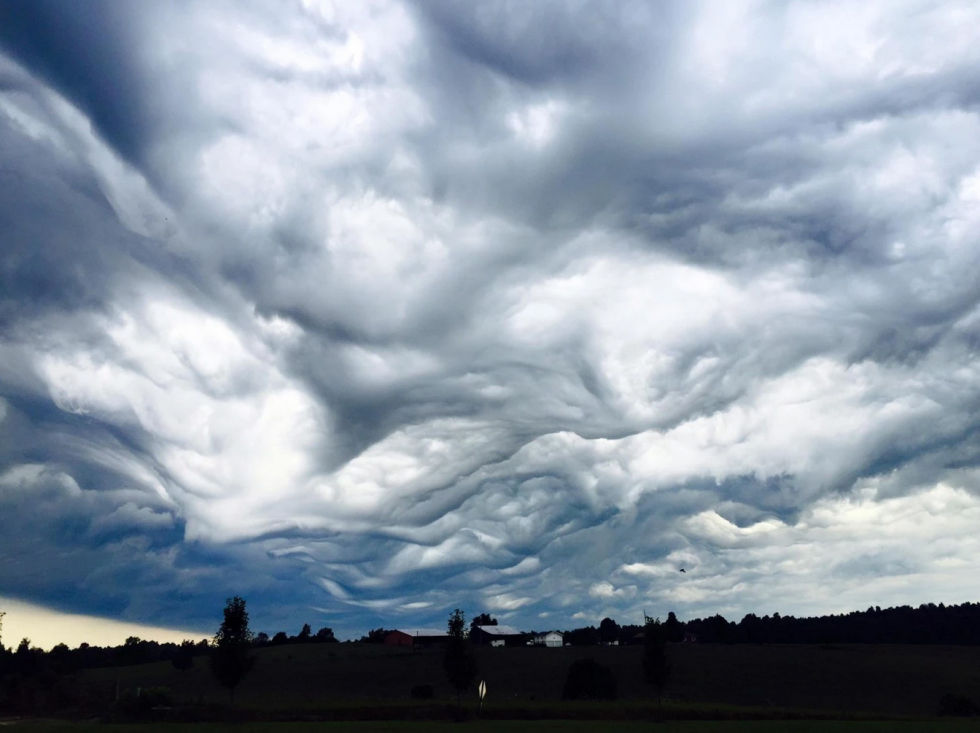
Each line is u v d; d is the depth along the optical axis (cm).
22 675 12369
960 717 10238
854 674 16438
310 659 19525
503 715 9412
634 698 13300
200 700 9938
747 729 7588
